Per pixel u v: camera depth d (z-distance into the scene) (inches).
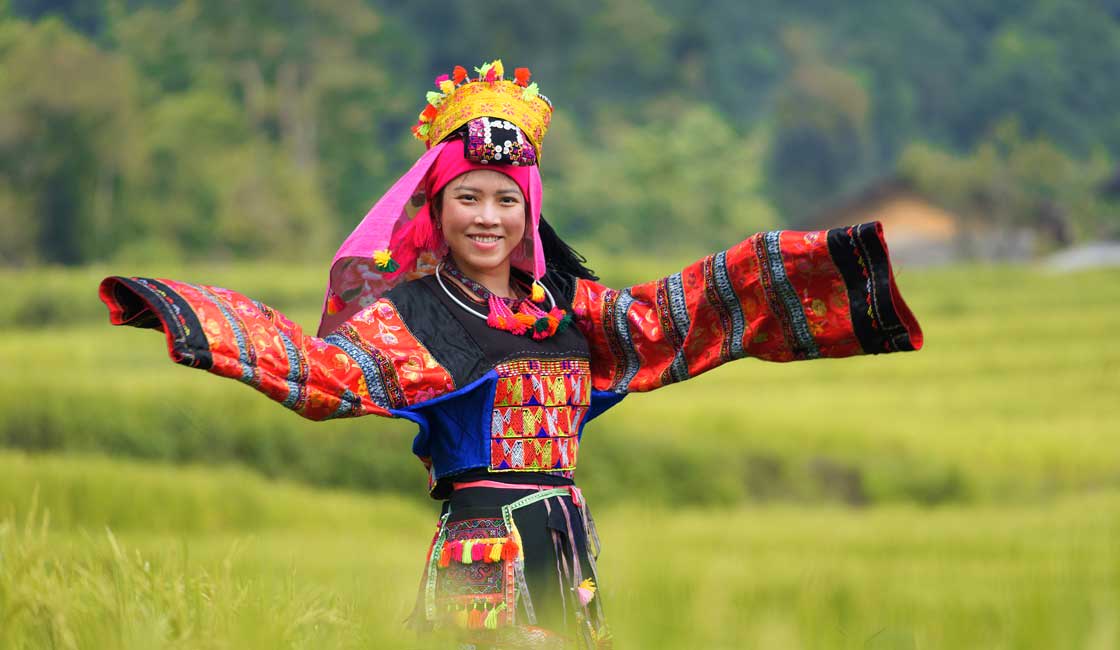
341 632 250.8
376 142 5777.6
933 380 2273.6
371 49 5649.6
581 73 6565.0
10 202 3914.9
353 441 1422.2
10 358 1824.6
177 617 239.8
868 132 7859.3
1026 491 1541.6
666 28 6894.7
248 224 4234.7
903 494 1540.4
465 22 6486.2
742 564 807.1
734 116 7628.0
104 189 4104.3
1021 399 2036.2
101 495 980.6
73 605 243.1
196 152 4375.0
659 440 1572.3
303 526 1053.2
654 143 5693.9
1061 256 4722.0
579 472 1498.5
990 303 3248.0
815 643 339.0
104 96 4037.9
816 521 1232.8
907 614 518.0
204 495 1037.2
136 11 5944.9
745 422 1744.6
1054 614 426.9
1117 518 1113.4
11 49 4168.3
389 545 859.4
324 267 3661.4
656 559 620.7
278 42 5236.2
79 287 2689.5
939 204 4921.3
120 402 1357.0
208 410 1384.1
